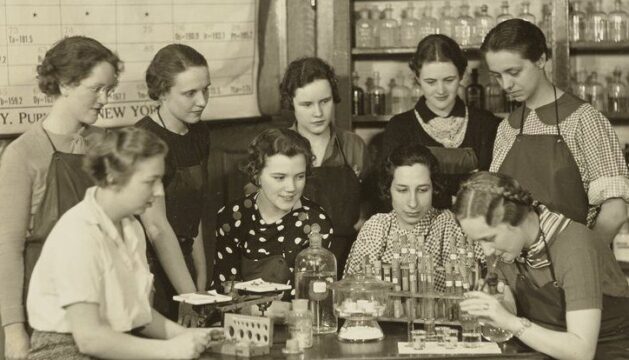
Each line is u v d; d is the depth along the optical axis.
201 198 3.65
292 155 3.26
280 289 3.11
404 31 5.14
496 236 2.69
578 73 5.20
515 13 5.22
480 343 2.91
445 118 4.13
